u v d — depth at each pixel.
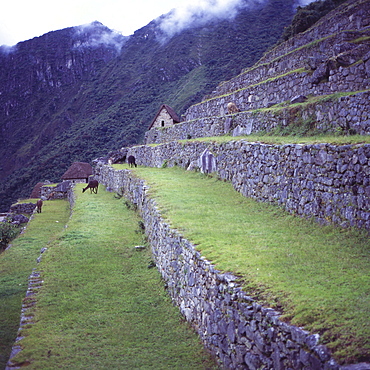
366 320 5.48
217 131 25.83
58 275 13.07
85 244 16.03
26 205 42.12
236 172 17.02
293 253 8.82
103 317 10.33
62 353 8.62
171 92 116.56
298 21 48.53
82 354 8.59
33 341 9.11
